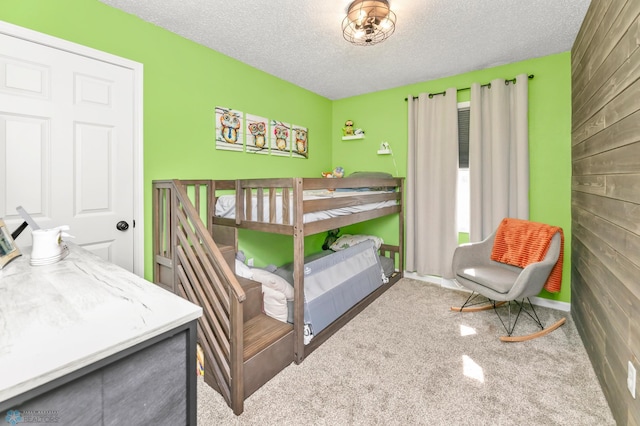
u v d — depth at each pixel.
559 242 2.30
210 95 2.53
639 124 1.17
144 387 0.68
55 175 1.74
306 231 1.88
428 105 3.25
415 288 3.17
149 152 2.15
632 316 1.23
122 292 0.84
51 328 0.64
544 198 2.72
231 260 2.14
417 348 2.00
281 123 3.26
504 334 2.19
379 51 2.57
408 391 1.59
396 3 1.89
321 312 2.15
